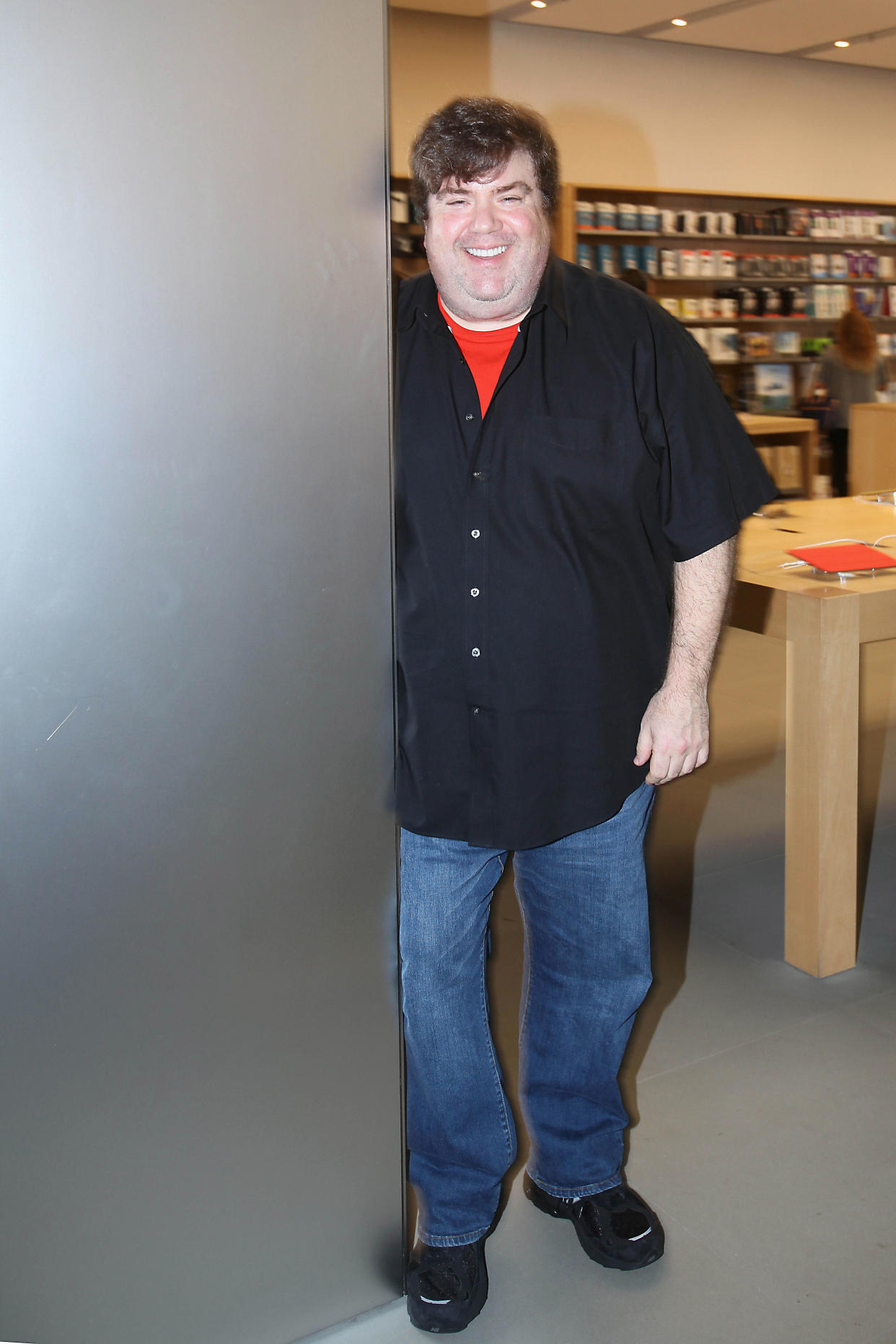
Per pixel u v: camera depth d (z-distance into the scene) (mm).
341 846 1350
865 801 3326
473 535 1366
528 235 1285
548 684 1391
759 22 7059
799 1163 1793
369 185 1213
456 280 1305
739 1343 1456
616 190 7520
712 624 1447
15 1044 1199
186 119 1106
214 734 1245
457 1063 1479
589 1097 1593
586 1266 1596
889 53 7934
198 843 1257
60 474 1118
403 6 6594
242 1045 1332
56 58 1042
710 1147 1833
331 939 1366
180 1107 1307
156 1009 1269
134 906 1232
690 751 1471
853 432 6668
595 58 7363
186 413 1166
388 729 1354
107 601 1161
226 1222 1372
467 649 1386
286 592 1259
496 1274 1586
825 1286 1548
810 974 2375
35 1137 1229
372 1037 1424
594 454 1356
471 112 1271
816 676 2227
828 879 2314
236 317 1172
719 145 7996
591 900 1493
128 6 1059
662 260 7770
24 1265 1256
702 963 2434
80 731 1171
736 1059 2076
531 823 1414
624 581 1422
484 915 1499
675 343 1396
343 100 1179
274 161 1157
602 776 1431
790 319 8281
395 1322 1509
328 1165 1431
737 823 3199
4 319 1069
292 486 1240
